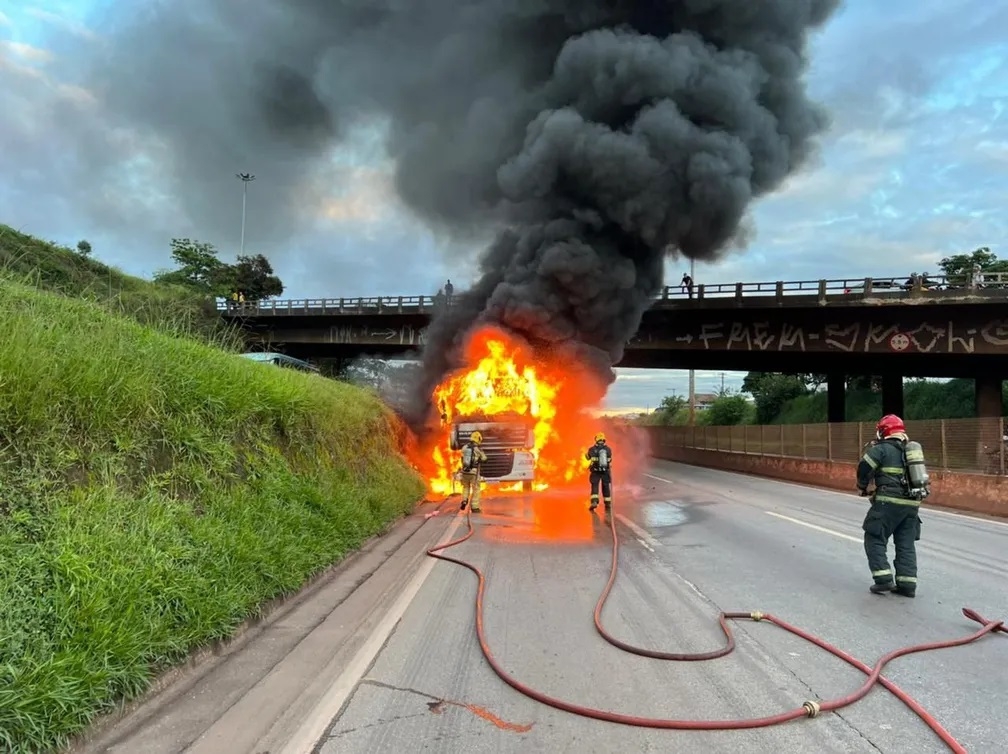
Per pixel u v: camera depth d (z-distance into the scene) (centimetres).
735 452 2948
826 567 762
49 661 316
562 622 547
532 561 787
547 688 414
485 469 1543
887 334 2688
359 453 1095
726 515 1209
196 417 623
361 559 775
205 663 436
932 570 750
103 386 507
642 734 356
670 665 453
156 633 389
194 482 570
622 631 525
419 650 480
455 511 1237
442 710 384
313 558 639
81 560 380
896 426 664
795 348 2878
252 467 689
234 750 329
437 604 600
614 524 1052
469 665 453
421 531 1010
